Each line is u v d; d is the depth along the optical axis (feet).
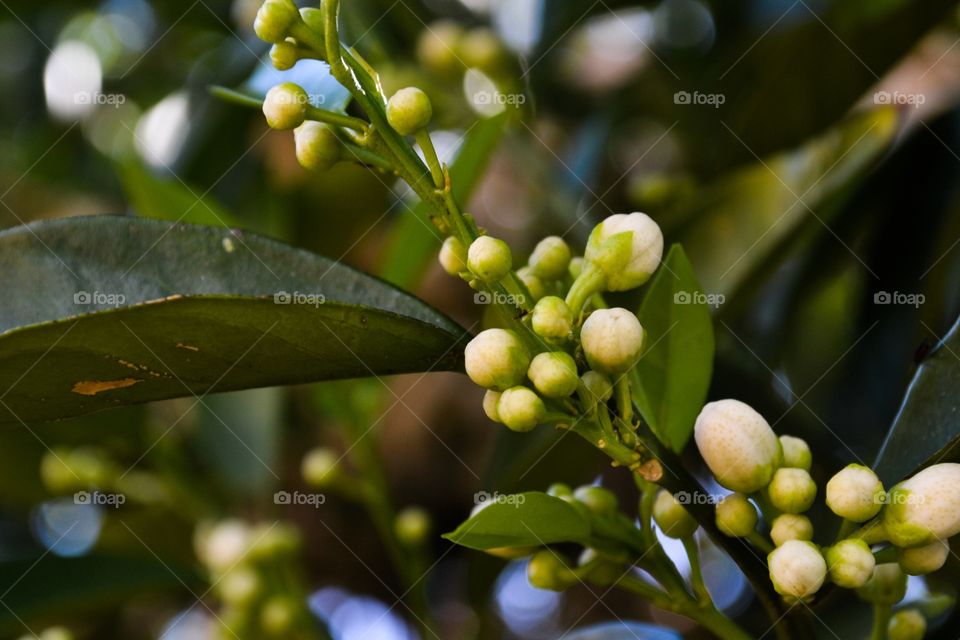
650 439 1.15
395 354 1.17
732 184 1.53
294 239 1.94
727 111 1.63
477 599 1.51
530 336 1.14
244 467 1.78
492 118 1.43
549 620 1.80
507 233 1.98
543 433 1.51
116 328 1.14
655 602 1.21
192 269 1.19
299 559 1.64
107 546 1.88
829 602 1.41
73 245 1.19
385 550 1.96
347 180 1.91
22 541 2.02
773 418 1.53
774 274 1.54
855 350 1.53
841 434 1.52
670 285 1.22
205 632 1.95
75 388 1.17
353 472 1.97
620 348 1.13
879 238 1.53
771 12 1.66
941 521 1.14
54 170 2.19
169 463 1.80
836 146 1.53
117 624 1.93
